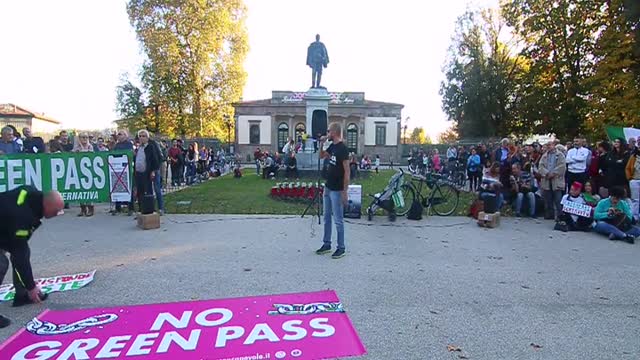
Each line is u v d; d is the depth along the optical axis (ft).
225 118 146.51
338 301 15.78
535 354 12.01
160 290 16.81
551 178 33.27
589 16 79.66
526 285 17.92
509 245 25.12
